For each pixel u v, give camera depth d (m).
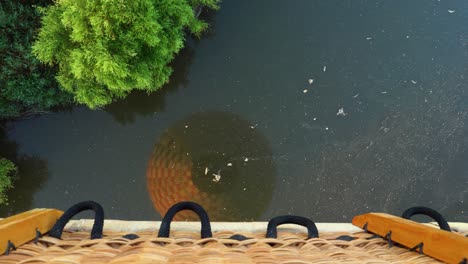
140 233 1.33
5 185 4.59
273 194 5.11
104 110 5.06
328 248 1.19
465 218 5.12
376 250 1.19
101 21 3.12
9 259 0.95
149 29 3.28
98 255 1.02
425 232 1.08
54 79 4.16
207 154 5.14
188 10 3.80
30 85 4.05
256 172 5.14
